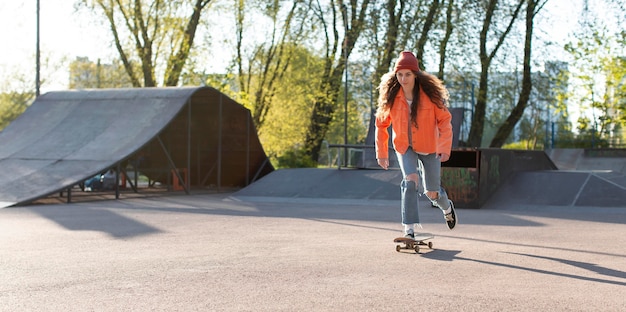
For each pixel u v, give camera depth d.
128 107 17.89
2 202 13.51
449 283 4.68
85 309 3.90
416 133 6.31
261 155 21.88
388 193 15.09
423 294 4.27
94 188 20.41
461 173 13.48
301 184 16.66
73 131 17.14
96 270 5.32
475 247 6.82
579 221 10.23
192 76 33.72
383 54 30.17
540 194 13.58
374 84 30.39
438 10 29.52
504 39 29.50
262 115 39.34
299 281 4.76
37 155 16.06
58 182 14.52
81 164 15.37
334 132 53.62
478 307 3.89
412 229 6.46
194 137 21.59
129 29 32.84
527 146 36.97
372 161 22.78
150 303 4.05
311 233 8.29
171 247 6.84
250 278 4.90
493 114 31.88
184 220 10.24
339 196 15.42
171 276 5.01
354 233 8.29
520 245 7.05
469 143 29.86
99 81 34.84
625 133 34.38
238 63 36.97
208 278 4.91
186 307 3.94
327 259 5.88
